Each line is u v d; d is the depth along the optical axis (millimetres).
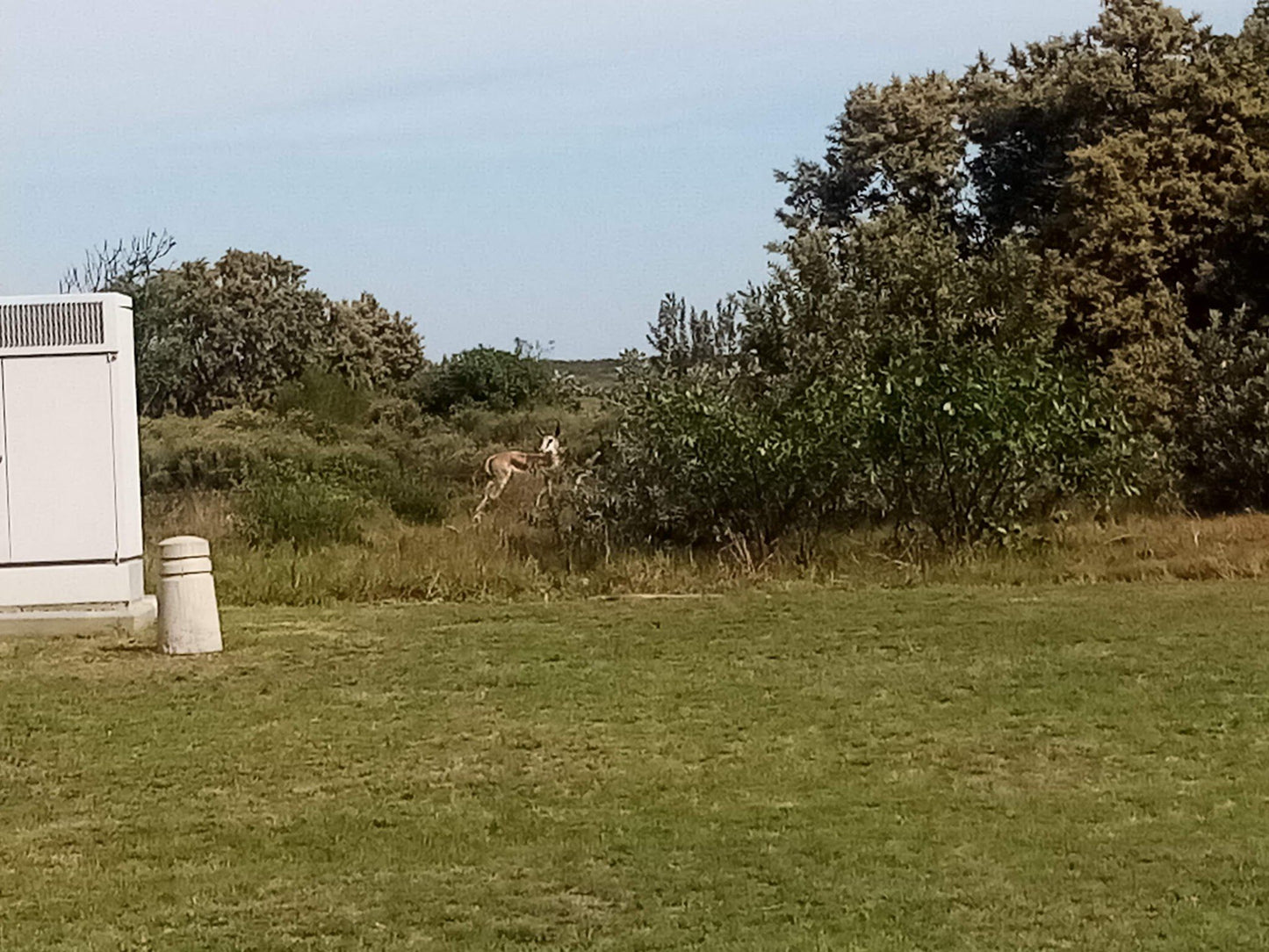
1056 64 31312
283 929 5871
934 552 16781
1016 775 7969
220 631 12898
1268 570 15266
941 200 32562
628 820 7270
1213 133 26312
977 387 16641
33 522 13648
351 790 7984
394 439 33062
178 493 24859
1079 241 25719
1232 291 25109
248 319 44062
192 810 7668
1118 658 10977
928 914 5852
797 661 11266
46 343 13656
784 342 20359
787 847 6762
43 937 5840
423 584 15969
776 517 17484
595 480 18641
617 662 11469
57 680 11133
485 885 6340
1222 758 8219
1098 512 18938
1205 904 5926
